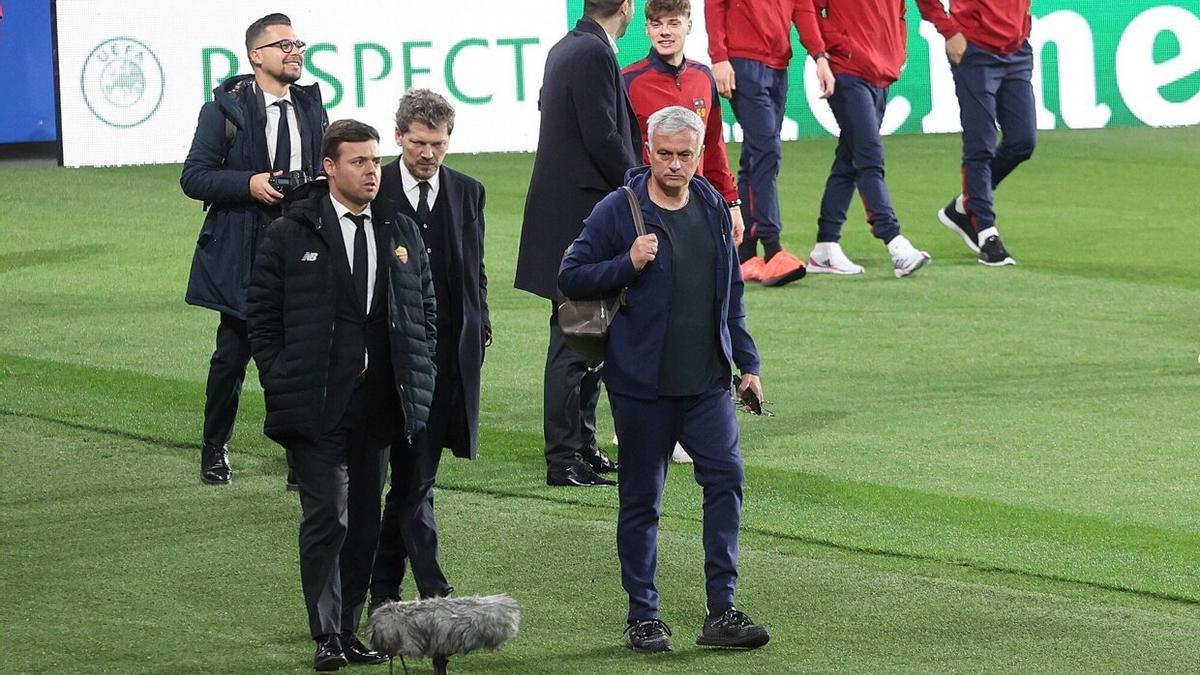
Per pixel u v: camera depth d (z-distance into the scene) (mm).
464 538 25172
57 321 39188
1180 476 27656
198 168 27125
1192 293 42188
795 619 21828
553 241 27484
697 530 25562
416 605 18000
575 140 27328
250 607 22391
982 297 41781
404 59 60031
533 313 40344
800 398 32781
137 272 44500
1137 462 28469
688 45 60688
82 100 58969
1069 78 64625
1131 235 49219
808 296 41938
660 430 20984
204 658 20547
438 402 21969
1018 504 26328
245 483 28125
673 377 20922
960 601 22375
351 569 21031
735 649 20797
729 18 42156
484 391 33688
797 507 26359
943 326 38781
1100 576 23266
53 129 60656
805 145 62688
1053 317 39656
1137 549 24297
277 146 27406
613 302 20969
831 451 29297
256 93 27438
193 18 59406
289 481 27703
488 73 60812
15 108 60219
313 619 20125
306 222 20266
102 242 48062
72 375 34594
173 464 29156
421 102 21609
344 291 20312
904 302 41250
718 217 21141
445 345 21984
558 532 25453
